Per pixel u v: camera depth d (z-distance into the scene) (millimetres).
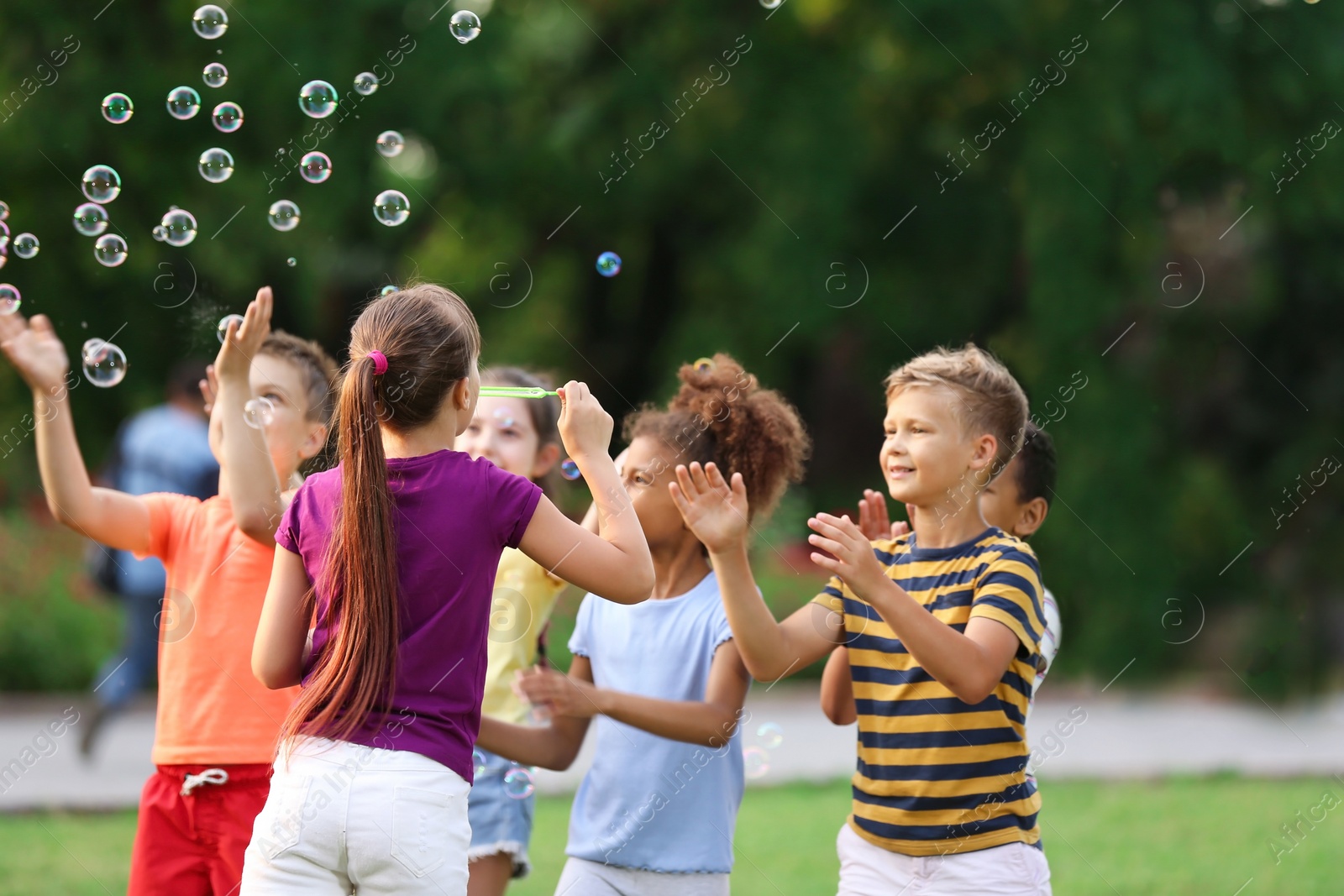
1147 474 30891
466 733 6789
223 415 8617
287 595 7098
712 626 9023
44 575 26297
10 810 16016
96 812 16250
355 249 36438
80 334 29453
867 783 8398
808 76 34438
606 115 34812
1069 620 30938
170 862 8711
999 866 8023
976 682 7719
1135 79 30406
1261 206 31359
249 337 8562
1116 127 30344
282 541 7191
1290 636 31391
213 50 29469
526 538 7051
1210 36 31359
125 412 29672
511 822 9438
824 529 7637
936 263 35625
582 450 7688
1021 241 33812
